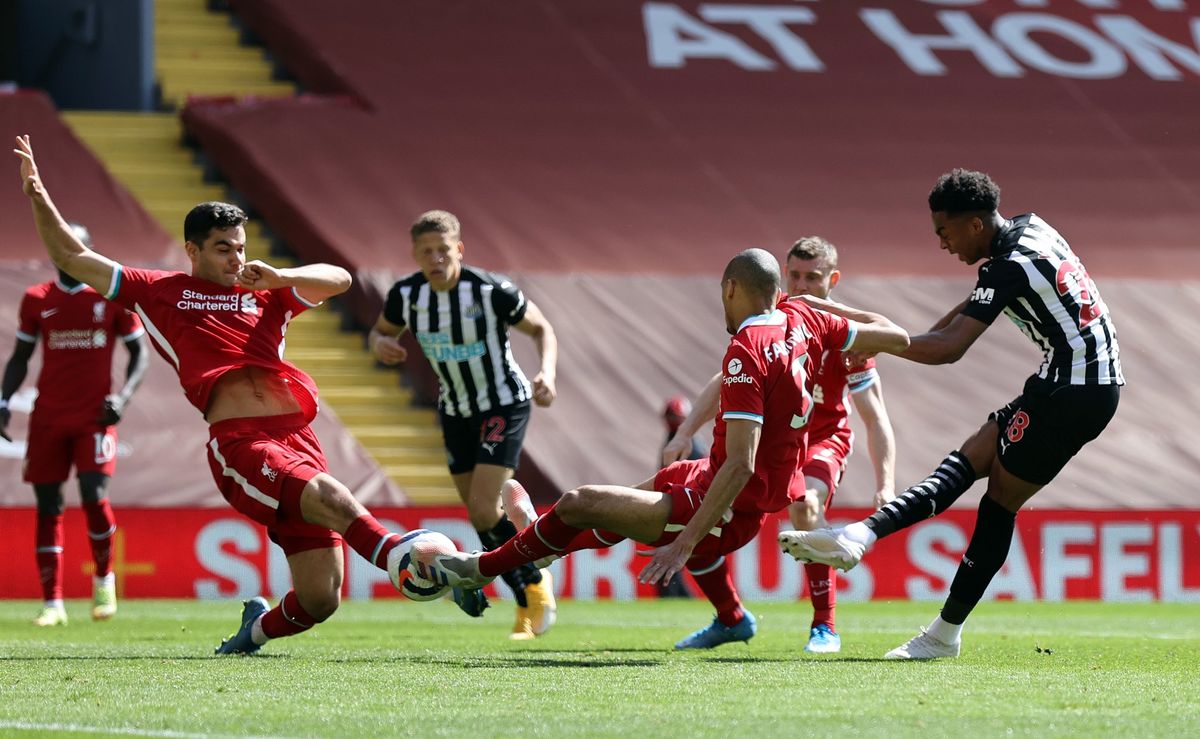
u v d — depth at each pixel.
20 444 51.09
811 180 73.56
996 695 16.75
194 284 20.08
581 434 54.59
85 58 77.38
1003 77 82.81
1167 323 65.38
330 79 73.44
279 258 64.88
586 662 20.84
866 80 81.06
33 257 60.22
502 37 78.75
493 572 19.28
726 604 24.11
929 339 20.14
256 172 65.44
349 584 43.38
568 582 44.19
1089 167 77.12
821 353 20.00
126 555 42.34
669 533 19.19
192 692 16.72
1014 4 88.69
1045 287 19.84
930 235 70.94
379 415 57.12
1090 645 25.38
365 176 66.56
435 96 73.44
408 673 18.89
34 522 42.62
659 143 74.25
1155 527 45.88
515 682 17.89
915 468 55.03
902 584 44.94
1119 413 59.59
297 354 58.69
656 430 55.72
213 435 19.92
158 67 75.31
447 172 68.75
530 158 70.94
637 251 66.69
